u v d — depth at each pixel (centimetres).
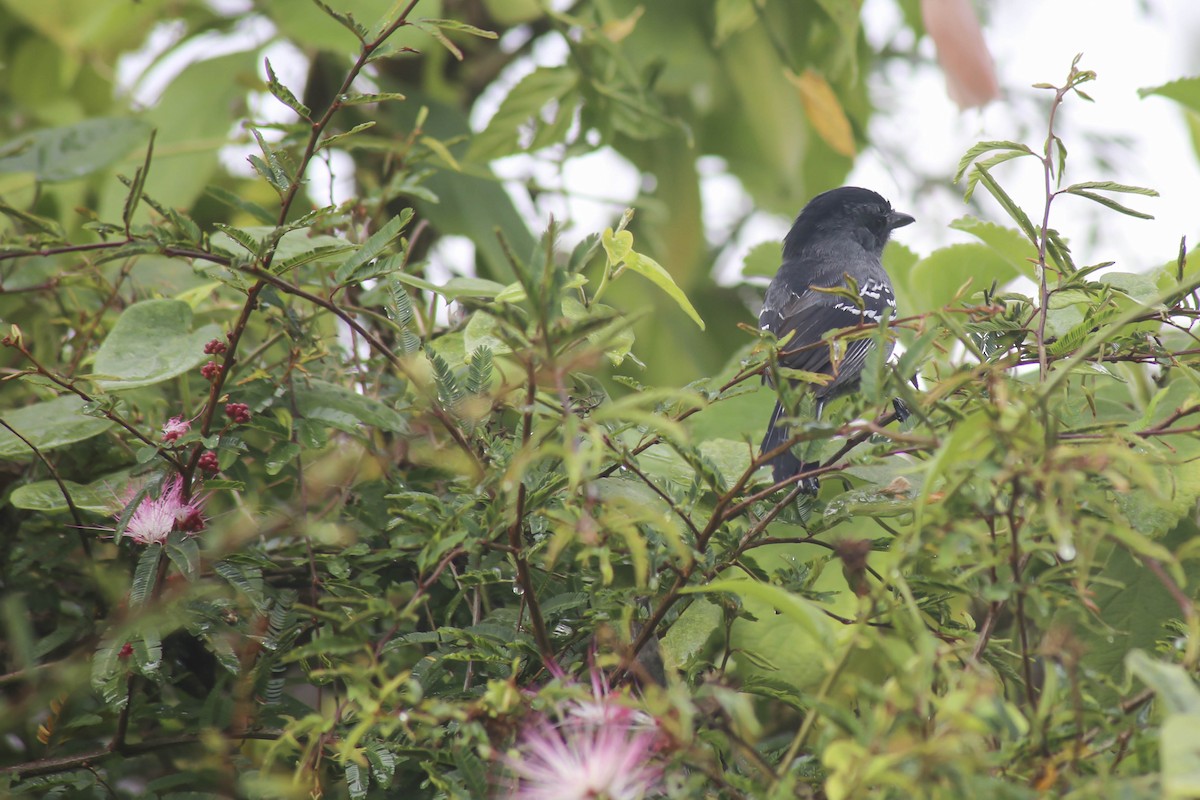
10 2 956
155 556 459
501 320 360
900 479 457
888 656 331
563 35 827
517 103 820
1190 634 345
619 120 840
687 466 525
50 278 644
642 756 339
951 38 719
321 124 453
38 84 1014
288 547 548
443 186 809
